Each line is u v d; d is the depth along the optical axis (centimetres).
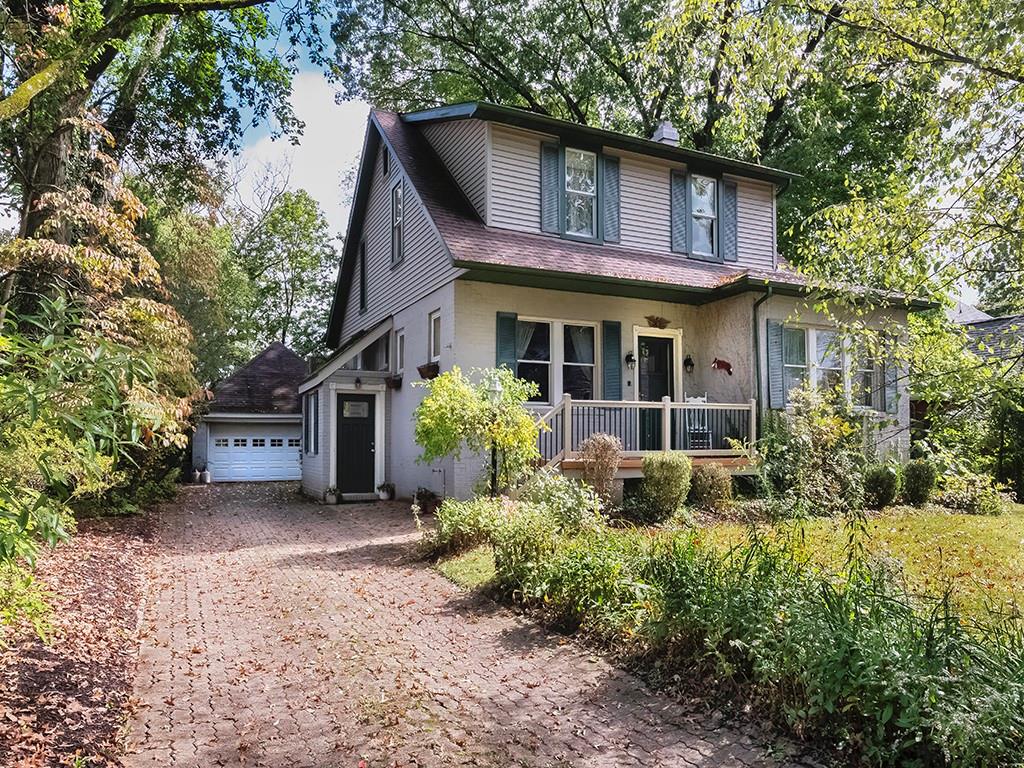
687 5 621
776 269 1564
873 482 1134
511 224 1281
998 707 292
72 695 405
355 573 776
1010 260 573
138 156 1488
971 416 594
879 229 600
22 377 285
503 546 667
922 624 374
